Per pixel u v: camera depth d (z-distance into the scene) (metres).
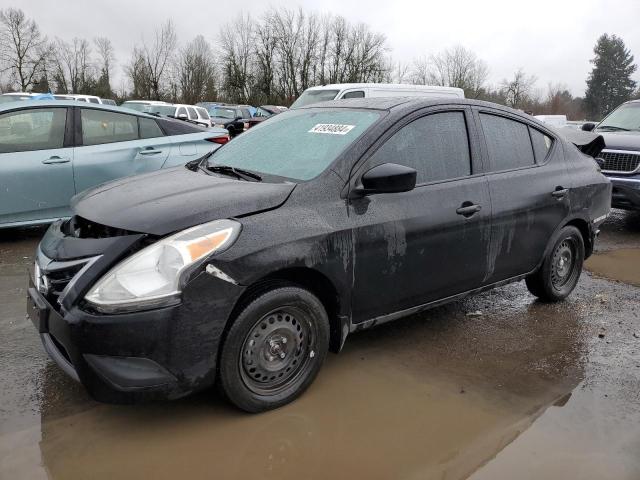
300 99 13.20
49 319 2.71
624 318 4.52
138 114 6.62
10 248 5.99
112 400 2.56
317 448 2.71
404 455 2.68
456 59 64.88
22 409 2.95
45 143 6.00
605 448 2.77
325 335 3.12
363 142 3.29
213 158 3.97
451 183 3.66
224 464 2.57
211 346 2.67
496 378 3.45
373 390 3.25
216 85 58.97
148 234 2.64
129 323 2.49
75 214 3.14
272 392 2.98
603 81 84.69
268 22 58.28
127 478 2.47
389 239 3.26
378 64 61.25
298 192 3.01
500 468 2.60
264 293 2.82
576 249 4.82
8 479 2.43
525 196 4.11
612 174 7.72
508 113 4.25
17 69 58.88
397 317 3.54
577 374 3.53
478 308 4.65
